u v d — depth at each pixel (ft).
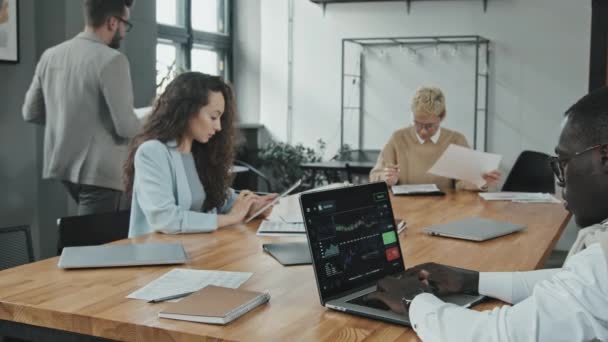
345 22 23.72
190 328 4.51
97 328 4.75
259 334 4.40
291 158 23.58
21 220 13.58
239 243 7.39
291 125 24.79
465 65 22.24
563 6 20.86
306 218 5.08
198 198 8.77
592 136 3.95
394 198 11.58
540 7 21.13
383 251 5.68
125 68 11.10
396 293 4.82
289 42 24.56
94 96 11.04
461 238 7.84
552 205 10.89
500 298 5.08
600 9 20.07
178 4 22.00
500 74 21.80
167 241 7.50
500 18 21.67
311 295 5.35
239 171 18.19
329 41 24.02
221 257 6.70
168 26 21.22
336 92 24.08
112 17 11.14
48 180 14.05
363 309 4.79
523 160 15.81
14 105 13.32
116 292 5.39
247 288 5.55
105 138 11.30
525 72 21.48
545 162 15.42
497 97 21.89
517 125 21.71
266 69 24.97
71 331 4.85
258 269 6.21
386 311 4.75
